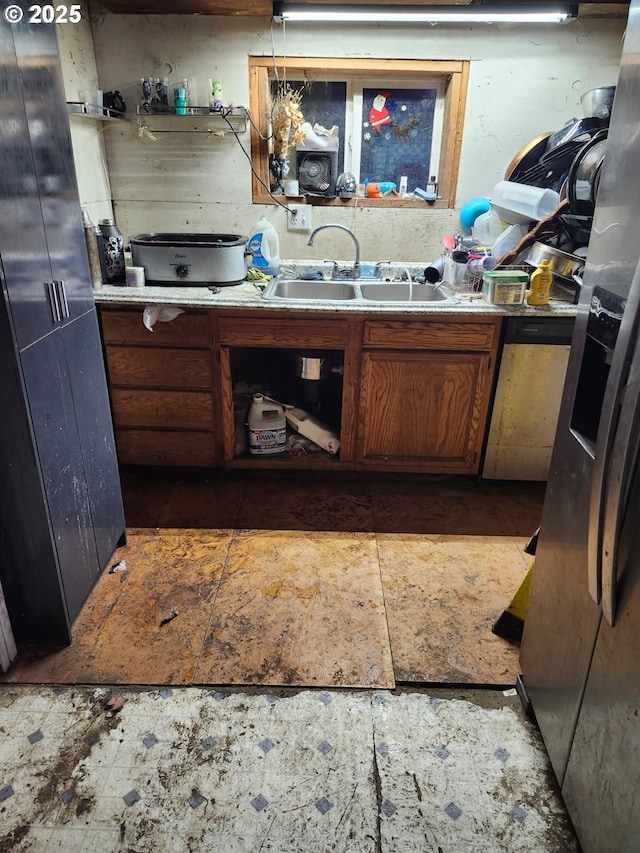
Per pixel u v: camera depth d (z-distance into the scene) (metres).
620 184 1.08
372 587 2.02
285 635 1.79
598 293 1.17
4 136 1.33
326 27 2.64
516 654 1.74
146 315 2.39
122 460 2.73
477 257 2.65
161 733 1.47
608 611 1.06
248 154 2.85
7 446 1.49
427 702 1.57
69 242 1.70
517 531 2.39
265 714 1.53
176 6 2.52
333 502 2.58
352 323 2.43
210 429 2.64
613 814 1.07
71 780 1.36
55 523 1.64
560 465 1.37
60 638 1.74
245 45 2.68
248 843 1.23
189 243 2.53
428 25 2.63
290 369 3.06
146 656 1.71
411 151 2.93
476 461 2.67
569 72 2.70
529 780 1.38
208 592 1.98
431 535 2.34
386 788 1.35
